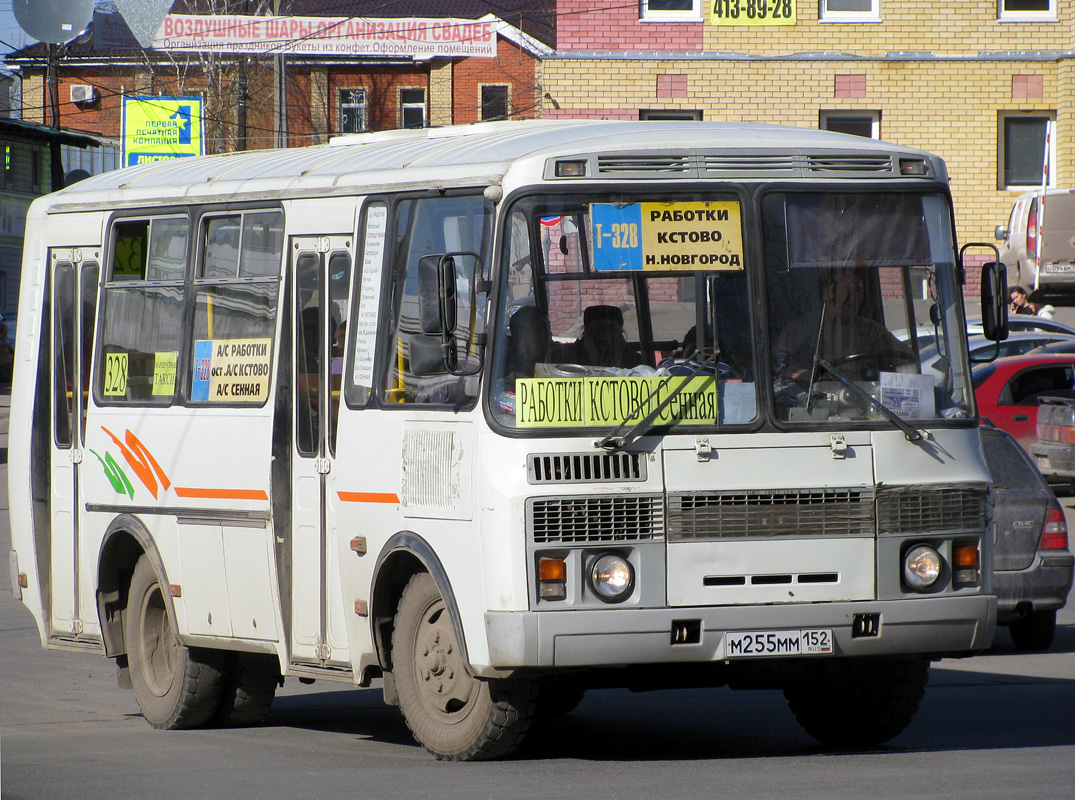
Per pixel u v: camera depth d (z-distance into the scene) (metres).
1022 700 25.66
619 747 21.50
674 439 18.39
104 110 153.75
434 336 18.81
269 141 141.62
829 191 19.41
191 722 24.59
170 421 24.17
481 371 18.52
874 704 20.91
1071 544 45.12
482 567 18.25
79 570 26.38
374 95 142.50
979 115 79.69
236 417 22.89
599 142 19.03
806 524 18.61
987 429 30.92
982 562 19.41
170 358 24.39
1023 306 72.25
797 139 19.58
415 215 20.19
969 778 17.97
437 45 114.25
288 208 22.28
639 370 18.59
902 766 19.09
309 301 21.92
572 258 18.67
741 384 18.72
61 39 47.78
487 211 18.95
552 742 22.05
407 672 20.09
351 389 20.95
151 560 24.52
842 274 19.31
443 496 19.03
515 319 18.52
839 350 19.16
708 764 19.48
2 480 65.25
